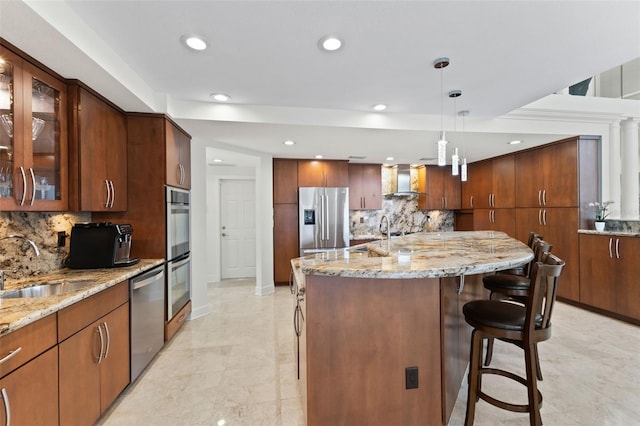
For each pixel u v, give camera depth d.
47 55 1.81
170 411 2.00
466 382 2.30
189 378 2.40
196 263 3.78
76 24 1.72
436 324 1.67
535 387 1.59
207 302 3.92
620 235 3.48
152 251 2.87
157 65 2.31
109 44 2.02
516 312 1.75
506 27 1.84
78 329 1.66
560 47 2.07
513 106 3.20
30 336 1.33
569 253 4.05
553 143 4.24
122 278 2.05
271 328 3.43
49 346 1.45
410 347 1.65
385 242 2.73
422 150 4.59
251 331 3.35
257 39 1.97
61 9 1.60
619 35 1.92
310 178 5.25
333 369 1.61
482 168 5.58
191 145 3.74
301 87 2.71
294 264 2.35
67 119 2.15
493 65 2.32
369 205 5.74
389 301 1.64
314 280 1.60
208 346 2.97
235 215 5.95
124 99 2.51
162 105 2.84
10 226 1.92
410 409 1.66
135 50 2.09
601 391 2.16
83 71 2.02
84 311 1.71
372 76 2.50
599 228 3.80
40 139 1.94
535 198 4.52
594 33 1.91
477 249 2.19
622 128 4.03
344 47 2.07
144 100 2.59
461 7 1.66
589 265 3.82
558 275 1.60
